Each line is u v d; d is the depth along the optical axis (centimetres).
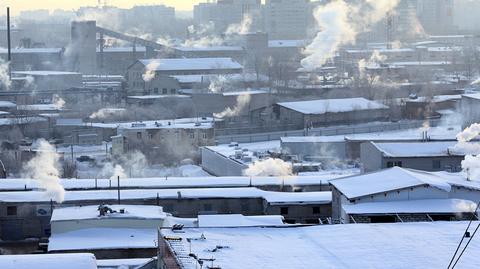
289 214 5788
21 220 5759
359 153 8356
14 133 10131
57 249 4812
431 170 6756
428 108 11894
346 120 11356
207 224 4812
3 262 3653
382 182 5206
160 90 14312
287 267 3169
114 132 10212
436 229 3728
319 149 8494
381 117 11650
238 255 3319
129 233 5041
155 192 5925
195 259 3200
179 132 9156
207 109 12038
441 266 3169
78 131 10231
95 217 5088
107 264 4238
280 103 11675
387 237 3600
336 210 5369
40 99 13462
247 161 7500
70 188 6209
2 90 14162
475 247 3419
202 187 6247
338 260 3269
